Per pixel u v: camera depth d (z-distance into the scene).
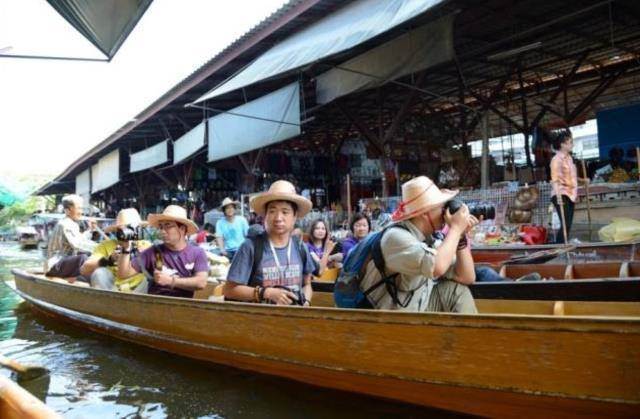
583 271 5.18
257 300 3.69
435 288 3.32
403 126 13.80
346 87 8.21
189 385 3.85
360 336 3.12
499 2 8.40
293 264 3.87
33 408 1.50
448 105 15.22
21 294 7.80
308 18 9.05
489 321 2.63
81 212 7.14
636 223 6.82
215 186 17.72
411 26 7.92
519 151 18.61
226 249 8.53
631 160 14.51
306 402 3.43
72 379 4.11
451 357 2.77
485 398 2.75
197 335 4.18
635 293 3.94
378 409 3.22
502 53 9.28
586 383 2.40
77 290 5.82
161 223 4.78
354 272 3.24
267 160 15.32
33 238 30.95
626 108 14.87
